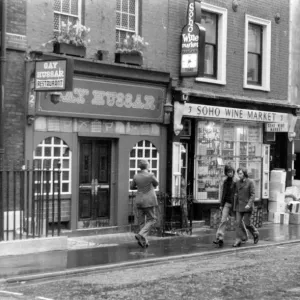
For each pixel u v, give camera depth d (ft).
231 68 63.46
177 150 57.26
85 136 50.47
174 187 56.95
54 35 47.85
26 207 42.70
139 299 29.27
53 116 47.96
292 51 71.51
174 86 56.54
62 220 49.03
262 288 32.27
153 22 55.77
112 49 52.19
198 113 57.98
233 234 55.01
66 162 49.32
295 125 73.77
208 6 60.59
